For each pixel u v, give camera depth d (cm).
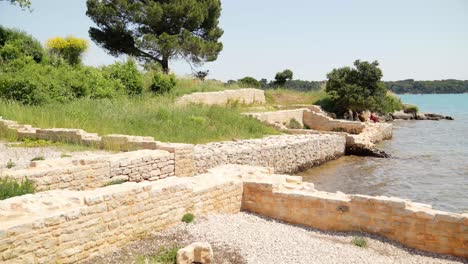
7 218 632
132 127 1802
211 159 1559
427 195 1633
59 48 2836
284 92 4556
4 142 1477
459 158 2503
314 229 1000
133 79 2717
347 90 3928
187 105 2523
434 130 4144
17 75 2077
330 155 2495
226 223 948
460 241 855
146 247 778
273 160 1948
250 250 796
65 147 1413
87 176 1027
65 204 701
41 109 1819
